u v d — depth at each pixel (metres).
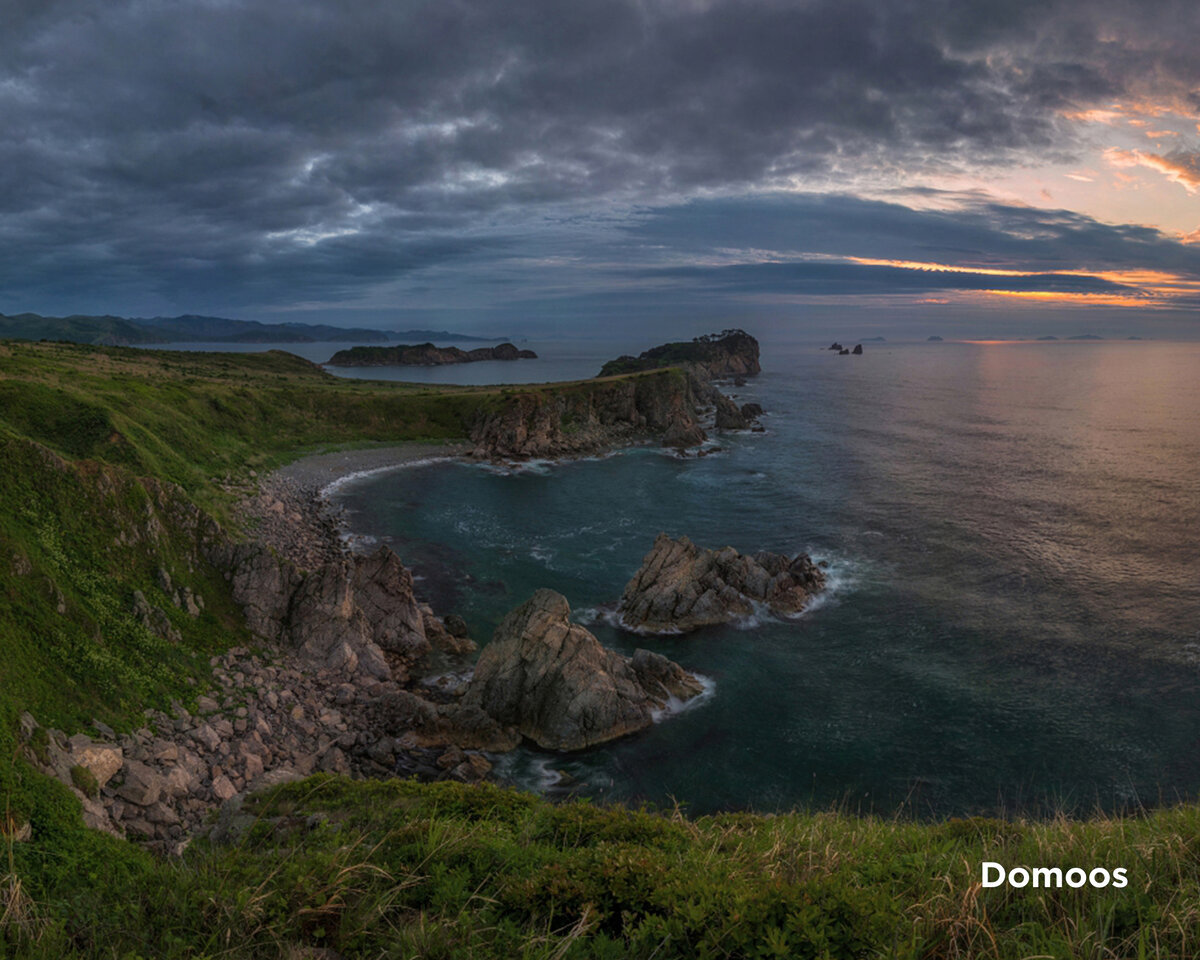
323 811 13.88
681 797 32.50
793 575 56.47
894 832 12.11
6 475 33.44
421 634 44.78
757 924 7.21
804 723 38.34
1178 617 50.69
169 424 80.25
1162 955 6.59
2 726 17.00
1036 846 9.78
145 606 33.56
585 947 7.39
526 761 34.81
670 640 47.94
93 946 7.63
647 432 133.12
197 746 27.94
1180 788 32.97
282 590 40.81
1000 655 45.69
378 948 7.58
